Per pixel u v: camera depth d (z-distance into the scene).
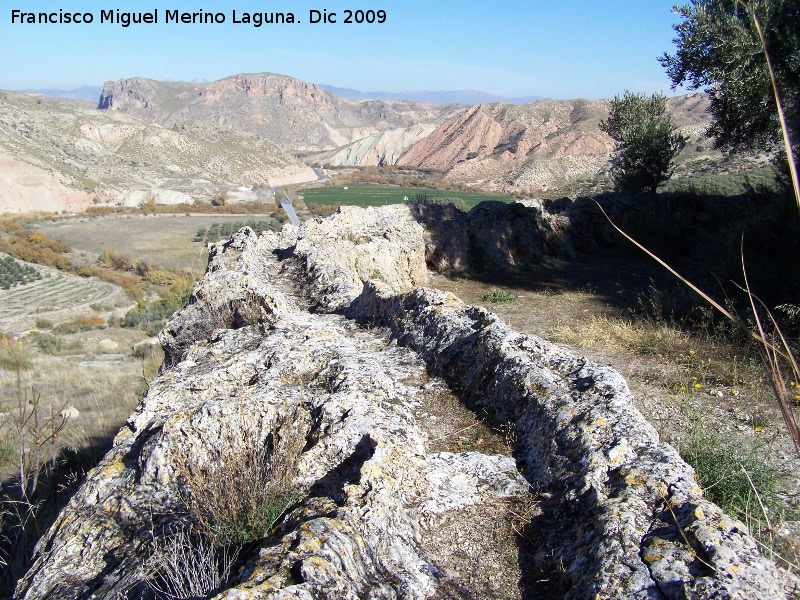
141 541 4.10
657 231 17.61
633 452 3.87
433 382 5.71
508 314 11.48
